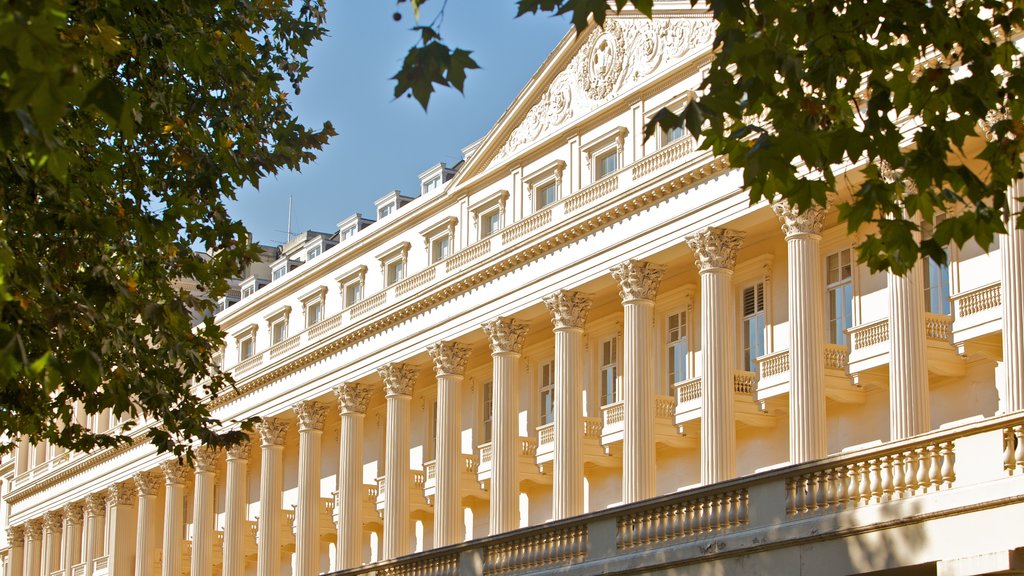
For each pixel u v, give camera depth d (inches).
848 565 994.1
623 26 2041.1
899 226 695.1
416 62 568.4
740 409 1820.9
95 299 920.3
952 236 693.3
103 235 919.7
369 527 2642.7
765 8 646.5
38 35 443.2
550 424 2164.1
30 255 888.3
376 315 2444.6
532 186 2191.2
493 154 2304.4
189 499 3294.8
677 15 1946.4
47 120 457.4
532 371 2310.5
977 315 1569.9
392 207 3181.6
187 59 1022.4
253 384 2805.1
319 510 2618.1
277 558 2711.6
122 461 3348.9
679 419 1918.1
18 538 4030.5
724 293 1815.9
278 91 1210.0
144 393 1068.5
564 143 2138.3
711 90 655.1
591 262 2009.1
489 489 2332.7
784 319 1868.8
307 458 2630.4
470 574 1368.1
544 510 2247.8
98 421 3543.3
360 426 2529.5
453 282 2261.3
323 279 2760.8
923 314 1565.0
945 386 1652.3
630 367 1910.7
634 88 1987.0
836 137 668.1
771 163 647.8
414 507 2432.3
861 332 1694.1
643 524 1195.3
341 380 2546.8
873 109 671.1
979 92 695.7
